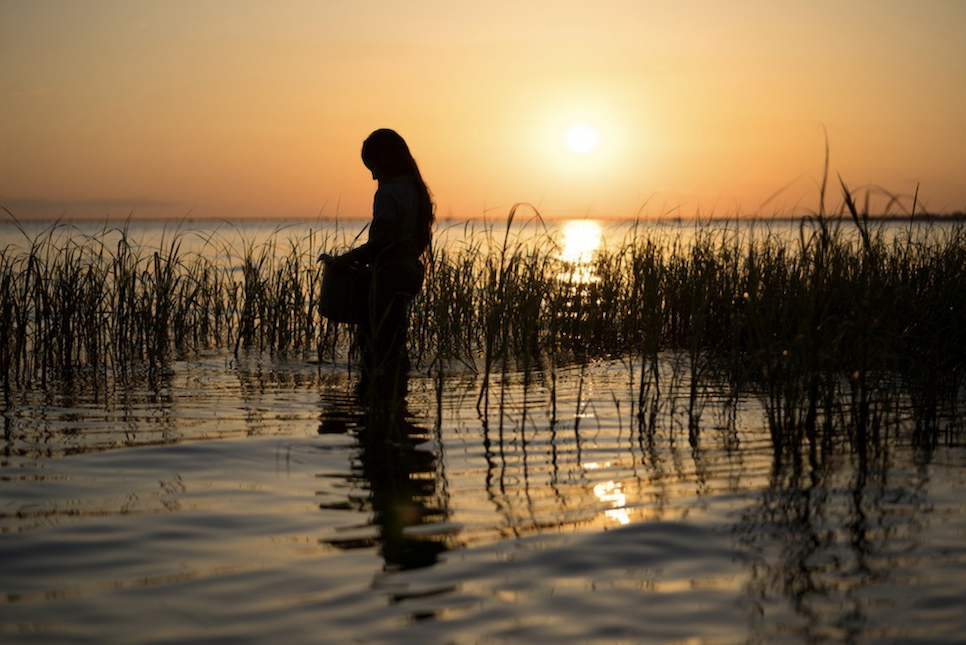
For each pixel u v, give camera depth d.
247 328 8.57
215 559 2.78
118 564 2.73
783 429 4.48
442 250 7.77
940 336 5.86
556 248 7.59
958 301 6.03
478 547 2.87
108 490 3.55
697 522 3.11
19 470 3.85
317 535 3.00
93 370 6.91
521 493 3.50
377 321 6.56
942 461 3.95
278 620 2.32
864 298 4.54
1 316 6.88
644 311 6.64
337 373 6.73
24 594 2.50
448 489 3.56
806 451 4.19
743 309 7.02
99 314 7.88
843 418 4.54
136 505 3.35
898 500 3.36
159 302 8.20
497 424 4.82
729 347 7.33
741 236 8.44
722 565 2.69
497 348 7.20
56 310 7.43
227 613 2.37
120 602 2.44
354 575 2.64
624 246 8.42
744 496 3.43
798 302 4.83
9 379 6.54
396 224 6.54
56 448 4.26
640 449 4.23
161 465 3.94
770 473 3.78
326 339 7.97
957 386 5.36
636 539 2.93
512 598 2.46
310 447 4.28
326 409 5.25
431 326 7.75
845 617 2.31
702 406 5.26
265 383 6.24
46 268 7.54
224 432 4.62
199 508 3.31
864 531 2.99
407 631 2.25
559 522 3.12
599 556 2.78
